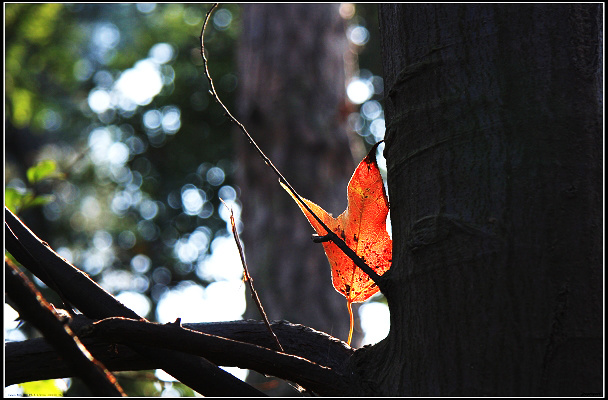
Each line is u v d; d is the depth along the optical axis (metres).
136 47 6.41
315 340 1.04
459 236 1.00
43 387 1.26
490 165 1.00
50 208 6.01
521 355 0.98
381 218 1.04
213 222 5.53
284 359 0.98
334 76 3.71
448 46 1.03
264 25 3.73
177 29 5.34
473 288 0.99
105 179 5.79
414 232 1.01
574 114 1.01
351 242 1.05
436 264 1.00
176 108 5.10
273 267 3.27
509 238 0.99
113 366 1.04
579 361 0.97
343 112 3.67
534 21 1.02
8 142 6.79
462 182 1.00
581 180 1.00
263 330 1.05
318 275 3.25
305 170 3.44
